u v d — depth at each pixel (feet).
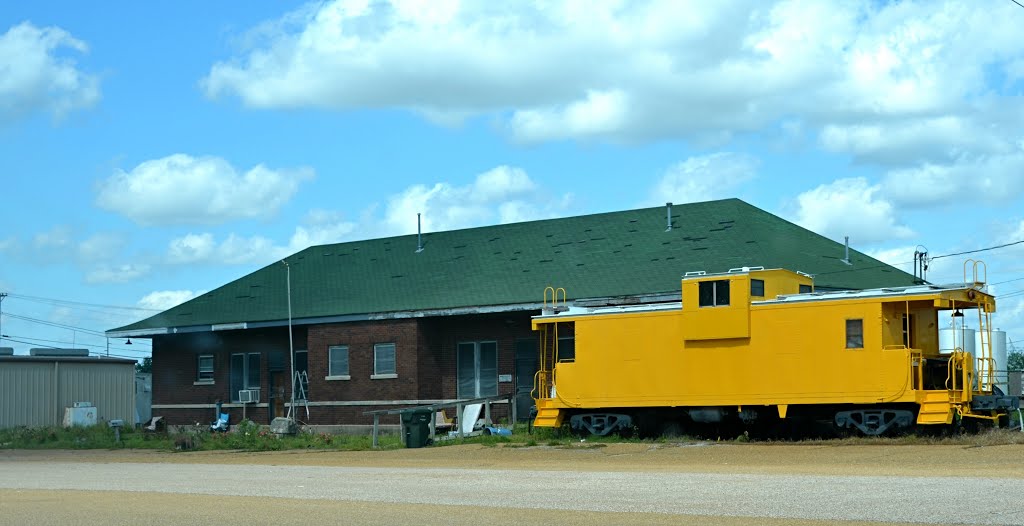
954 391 82.43
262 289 155.22
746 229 124.36
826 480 54.13
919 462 65.57
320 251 162.50
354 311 135.13
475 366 129.39
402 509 45.19
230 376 151.23
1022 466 60.29
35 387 144.77
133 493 56.24
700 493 49.16
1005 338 105.81
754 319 90.84
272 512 44.96
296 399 142.10
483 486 55.93
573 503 46.29
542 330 107.45
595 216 140.56
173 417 155.43
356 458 88.17
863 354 85.51
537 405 103.09
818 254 120.47
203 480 65.36
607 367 98.63
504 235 144.87
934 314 91.66
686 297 94.27
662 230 130.41
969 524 37.06
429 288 135.85
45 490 59.88
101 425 139.85
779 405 88.74
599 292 119.14
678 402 94.02
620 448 85.97
